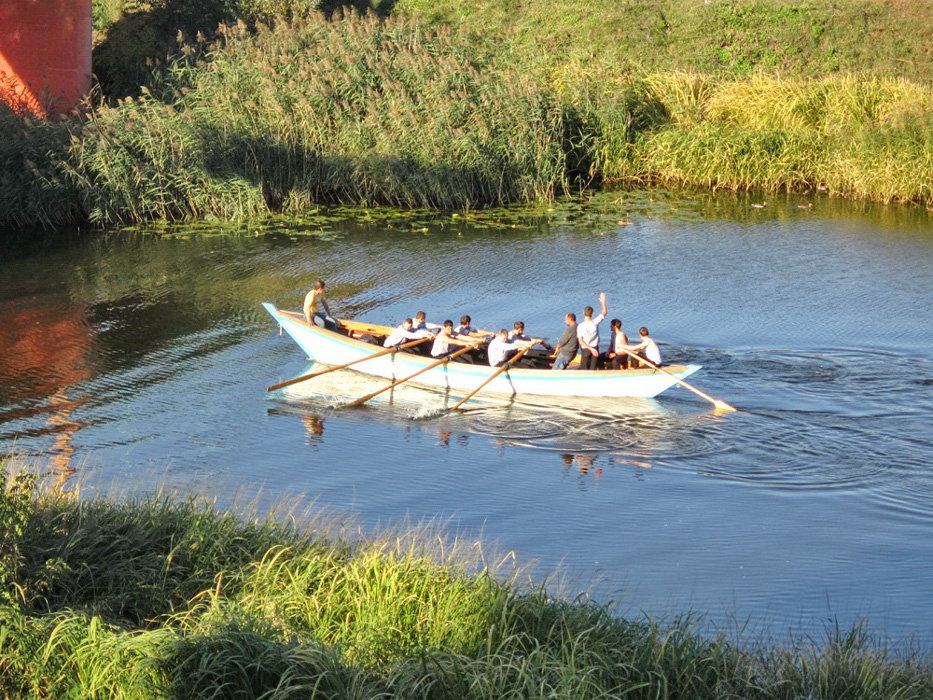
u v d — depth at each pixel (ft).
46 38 203.51
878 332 118.11
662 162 200.75
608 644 51.31
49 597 54.29
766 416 95.50
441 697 46.34
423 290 137.18
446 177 181.06
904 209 182.19
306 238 163.84
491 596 54.65
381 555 58.39
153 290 137.59
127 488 79.46
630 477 83.66
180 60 202.80
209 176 172.55
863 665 49.65
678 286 137.80
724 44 243.19
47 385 104.73
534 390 103.65
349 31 205.26
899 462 85.61
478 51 211.41
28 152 167.84
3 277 143.33
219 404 100.27
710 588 65.36
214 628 49.19
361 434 93.30
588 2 256.73
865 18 246.47
